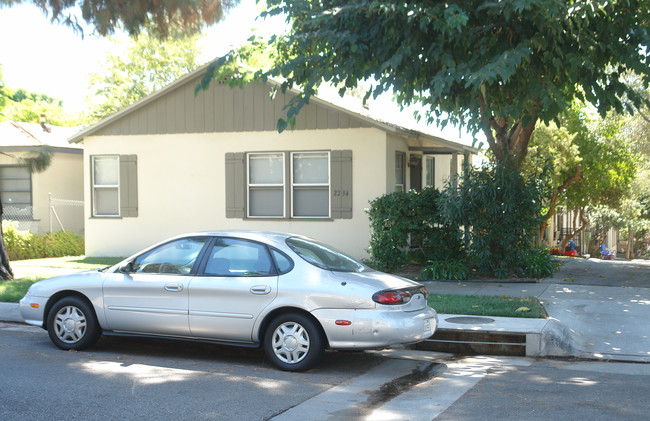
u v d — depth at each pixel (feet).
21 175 66.49
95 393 19.47
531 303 32.37
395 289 22.02
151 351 26.03
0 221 42.52
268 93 51.98
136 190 55.62
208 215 53.88
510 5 31.32
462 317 29.04
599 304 33.04
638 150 72.13
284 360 22.40
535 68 35.40
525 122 35.99
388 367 23.63
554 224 95.25
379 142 49.34
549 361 24.77
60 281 25.82
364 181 49.75
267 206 52.70
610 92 35.40
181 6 39.65
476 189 39.93
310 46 39.06
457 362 24.64
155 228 55.31
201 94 53.72
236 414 17.61
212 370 22.70
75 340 25.40
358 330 21.47
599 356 24.94
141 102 54.75
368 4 33.78
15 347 26.14
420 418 17.48
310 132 50.98
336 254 24.89
